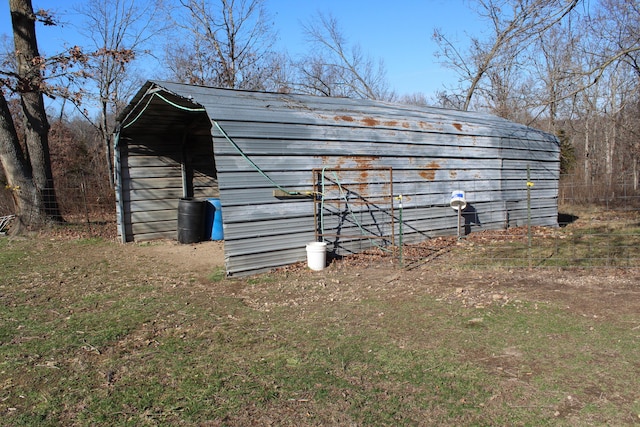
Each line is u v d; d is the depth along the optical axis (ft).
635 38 31.45
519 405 10.39
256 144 23.38
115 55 39.11
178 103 26.99
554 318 15.84
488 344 13.82
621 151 66.44
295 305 18.22
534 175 39.11
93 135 104.63
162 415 10.14
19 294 20.22
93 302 18.95
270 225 23.95
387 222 29.12
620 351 13.07
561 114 68.64
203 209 34.78
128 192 34.58
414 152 30.45
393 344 13.99
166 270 25.02
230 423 9.80
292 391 11.14
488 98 70.69
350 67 85.10
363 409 10.28
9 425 9.78
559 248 28.55
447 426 9.61
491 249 28.76
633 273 21.66
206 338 14.76
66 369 12.55
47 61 36.37
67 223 41.60
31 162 39.19
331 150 26.22
